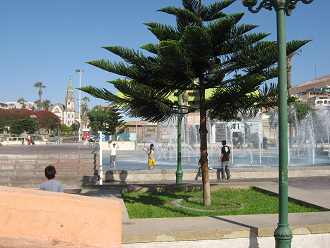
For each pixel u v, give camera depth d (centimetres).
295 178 1388
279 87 450
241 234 510
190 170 1377
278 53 452
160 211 713
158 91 815
